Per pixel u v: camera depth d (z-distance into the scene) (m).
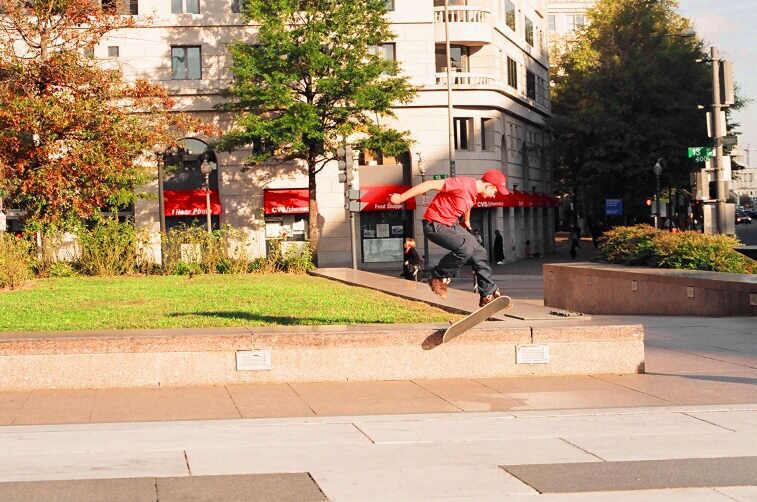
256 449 8.49
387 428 9.41
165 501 6.79
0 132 34.09
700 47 62.62
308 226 51.00
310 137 43.06
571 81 67.00
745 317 19.38
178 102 49.47
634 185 62.16
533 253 63.91
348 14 44.00
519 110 60.03
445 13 49.12
